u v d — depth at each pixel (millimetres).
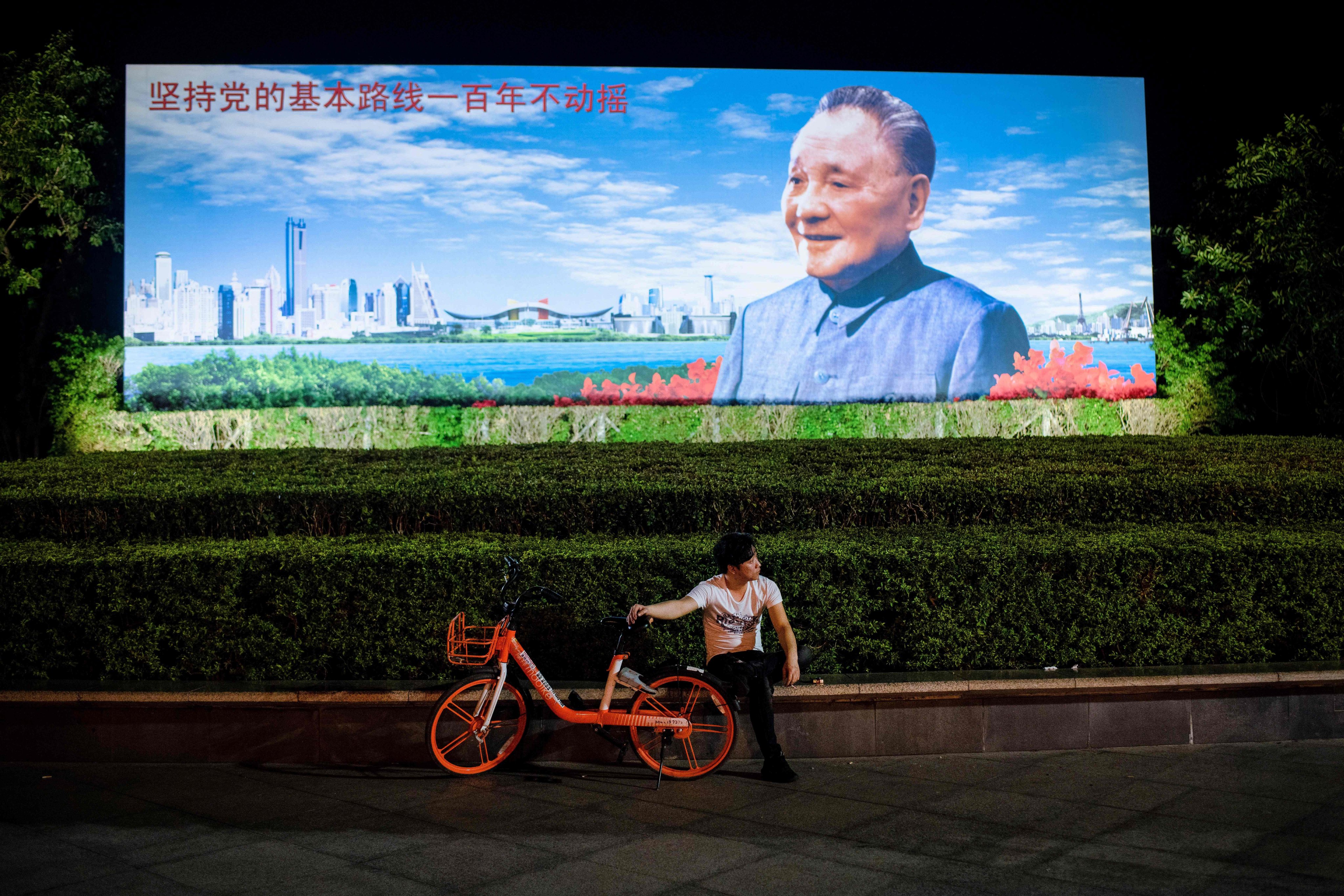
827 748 5188
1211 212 11359
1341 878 3604
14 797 4680
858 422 10805
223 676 5652
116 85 10711
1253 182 10938
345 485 7207
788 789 4734
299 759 5180
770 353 10867
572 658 5566
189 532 7086
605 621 5023
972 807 4438
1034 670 5496
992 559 5602
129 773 5035
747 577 4957
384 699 5137
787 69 10992
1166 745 5297
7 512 6961
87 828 4262
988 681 5223
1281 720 5363
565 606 5566
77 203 10766
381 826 4293
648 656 5469
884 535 6098
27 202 10625
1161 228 11406
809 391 10828
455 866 3848
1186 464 8008
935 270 10930
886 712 5203
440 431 10680
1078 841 4020
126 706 5184
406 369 10719
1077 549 5664
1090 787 4664
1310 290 10859
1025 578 5633
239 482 7375
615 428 10734
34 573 5641
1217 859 3797
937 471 7660
